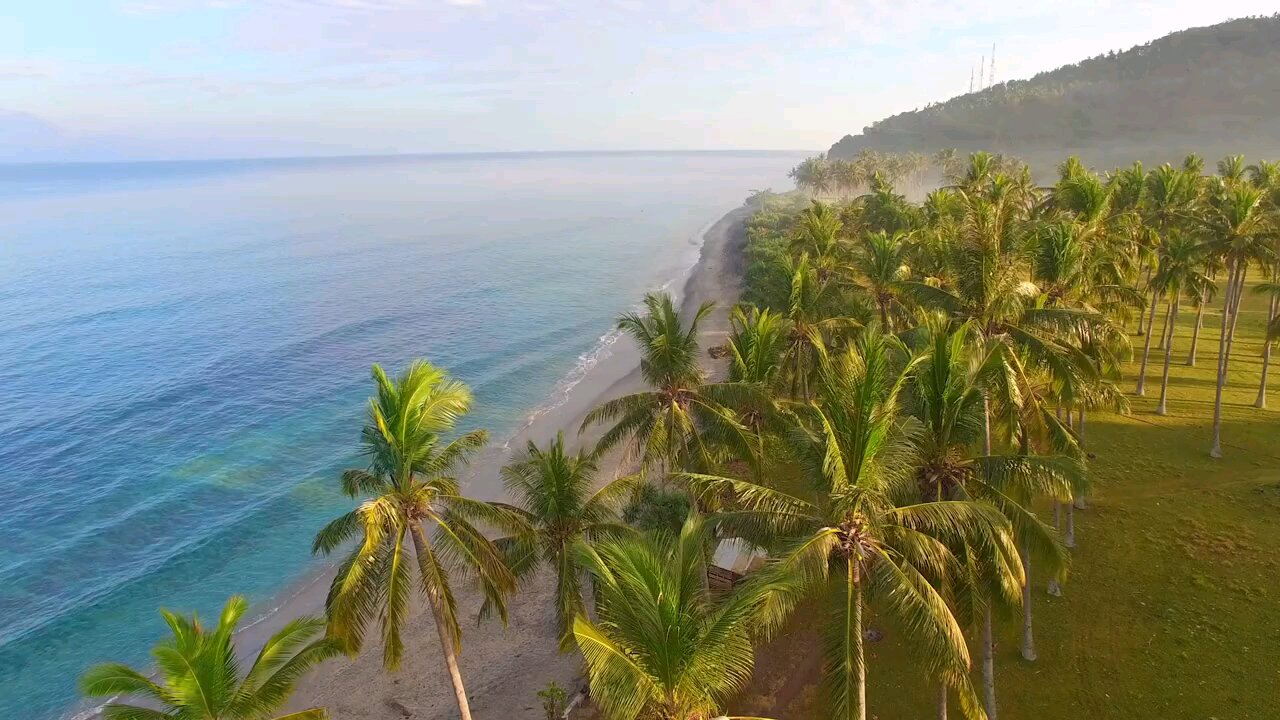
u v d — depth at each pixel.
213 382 60.41
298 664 16.55
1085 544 28.89
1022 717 21.44
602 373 63.44
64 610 32.00
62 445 48.19
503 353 69.50
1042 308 22.91
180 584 33.97
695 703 13.71
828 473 14.90
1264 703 20.41
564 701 24.56
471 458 46.47
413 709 25.11
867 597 15.49
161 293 92.75
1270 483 31.53
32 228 156.50
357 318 81.50
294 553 36.53
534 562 22.91
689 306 84.25
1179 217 45.31
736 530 16.38
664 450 26.80
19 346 69.19
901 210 62.38
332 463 46.09
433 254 125.75
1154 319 60.12
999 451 32.47
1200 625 23.75
